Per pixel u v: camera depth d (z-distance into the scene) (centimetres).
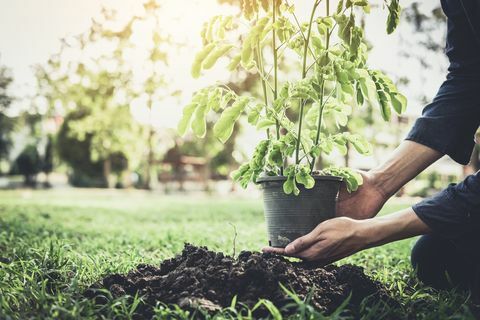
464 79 247
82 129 2248
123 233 560
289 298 205
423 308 219
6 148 4134
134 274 240
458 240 229
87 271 286
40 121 4122
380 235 224
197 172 4319
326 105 282
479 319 216
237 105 249
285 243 248
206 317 191
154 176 4497
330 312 212
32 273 255
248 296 209
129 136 2488
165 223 750
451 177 2212
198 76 255
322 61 247
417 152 253
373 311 199
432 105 254
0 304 203
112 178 4166
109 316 199
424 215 221
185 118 254
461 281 267
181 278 221
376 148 1418
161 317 196
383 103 250
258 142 252
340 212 262
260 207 1238
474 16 234
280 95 247
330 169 260
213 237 513
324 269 248
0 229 544
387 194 260
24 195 2164
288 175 239
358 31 241
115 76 862
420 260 276
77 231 579
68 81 1245
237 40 348
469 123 247
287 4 261
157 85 803
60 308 194
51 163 4234
